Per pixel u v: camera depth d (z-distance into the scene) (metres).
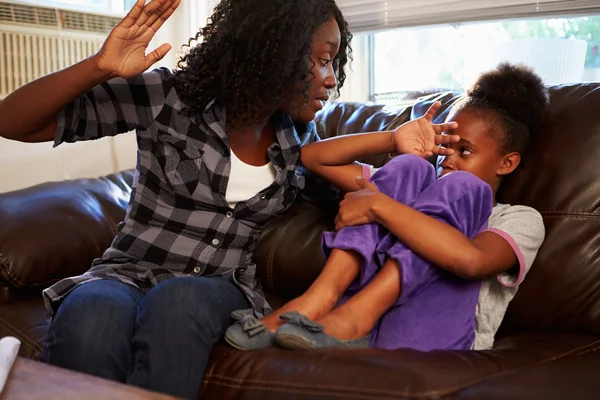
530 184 1.36
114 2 2.55
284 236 1.59
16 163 1.95
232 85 1.30
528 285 1.29
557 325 1.28
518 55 1.91
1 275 1.44
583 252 1.27
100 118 1.25
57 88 1.15
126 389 0.80
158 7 1.14
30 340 1.31
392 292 1.18
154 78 1.31
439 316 1.21
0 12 2.05
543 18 1.81
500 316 1.27
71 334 1.06
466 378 0.94
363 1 2.14
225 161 1.33
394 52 2.27
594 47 1.82
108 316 1.09
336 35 1.37
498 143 1.34
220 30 1.32
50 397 0.78
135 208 1.33
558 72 1.87
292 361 1.03
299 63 1.30
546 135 1.37
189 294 1.12
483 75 1.42
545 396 0.89
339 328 1.13
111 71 1.15
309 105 1.37
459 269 1.17
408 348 1.08
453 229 1.19
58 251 1.52
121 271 1.28
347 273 1.22
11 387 0.81
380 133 1.43
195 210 1.33
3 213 1.52
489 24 2.01
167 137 1.29
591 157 1.31
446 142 1.35
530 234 1.25
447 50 2.12
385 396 0.90
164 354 1.06
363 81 2.33
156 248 1.31
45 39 2.15
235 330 1.12
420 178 1.29
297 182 1.43
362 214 1.22
